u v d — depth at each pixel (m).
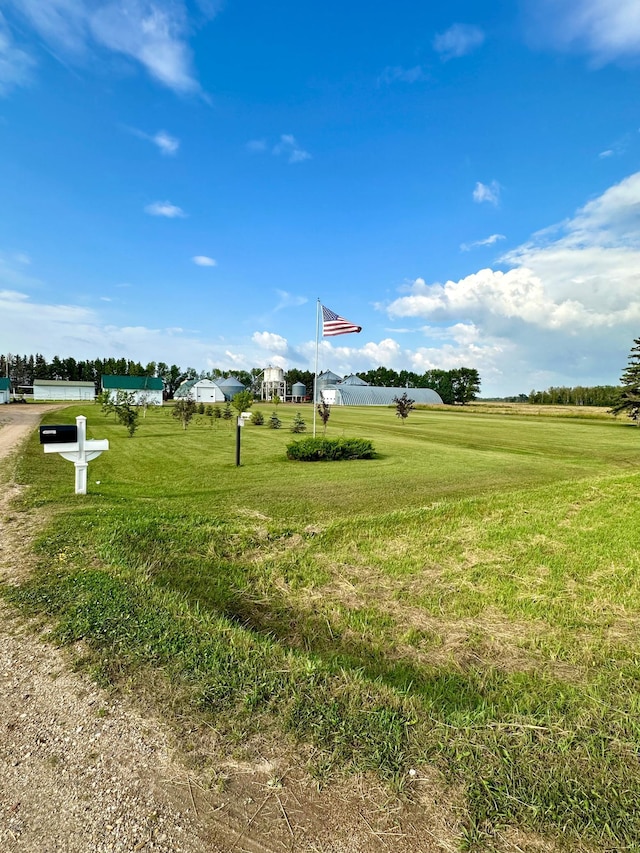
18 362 96.00
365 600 4.48
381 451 16.70
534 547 5.88
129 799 1.77
